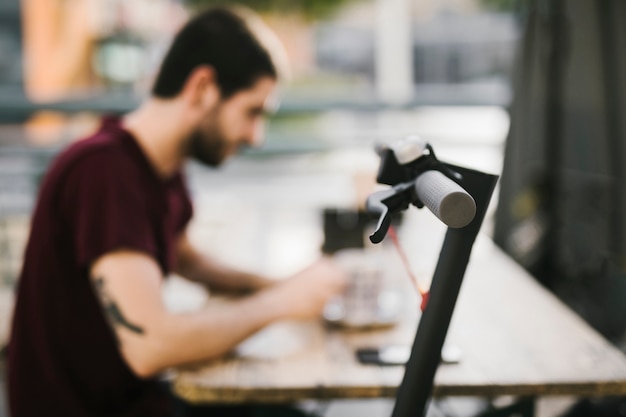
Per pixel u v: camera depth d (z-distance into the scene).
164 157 1.84
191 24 1.83
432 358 1.15
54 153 3.82
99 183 1.68
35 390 1.74
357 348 1.75
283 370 1.64
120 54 9.36
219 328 1.67
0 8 7.65
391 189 1.15
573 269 2.73
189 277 2.26
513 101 2.82
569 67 2.66
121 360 1.75
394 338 1.81
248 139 1.91
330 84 13.12
